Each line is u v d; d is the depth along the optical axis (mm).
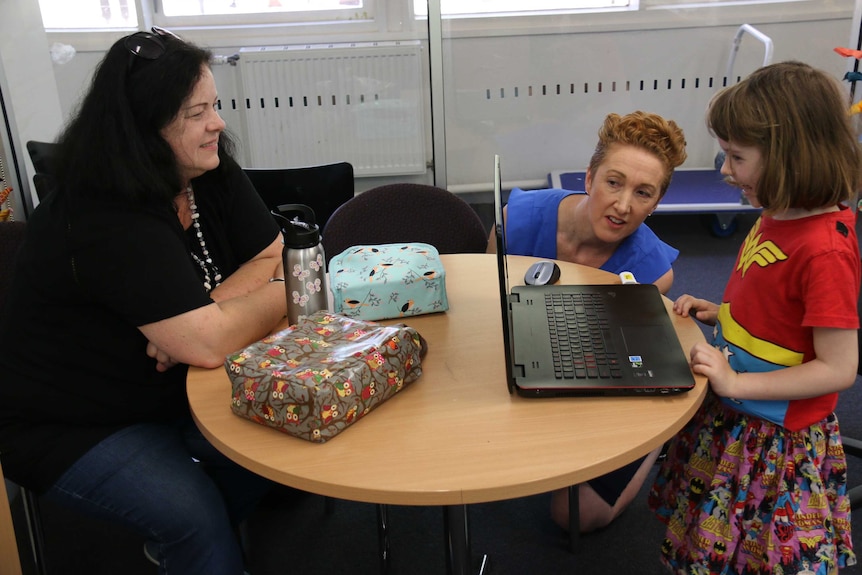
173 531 1253
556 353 1164
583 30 3467
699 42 3520
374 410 1089
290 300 1322
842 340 1084
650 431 1012
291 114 3607
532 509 1957
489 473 931
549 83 3559
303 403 1001
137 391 1362
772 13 3434
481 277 1613
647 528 1866
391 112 3615
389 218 1911
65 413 1319
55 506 1998
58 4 2834
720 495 1256
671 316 1407
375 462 963
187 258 1283
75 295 1280
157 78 1229
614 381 1097
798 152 1073
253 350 1111
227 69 3521
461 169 3701
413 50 3496
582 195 1811
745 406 1211
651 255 1717
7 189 2287
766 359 1176
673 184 3646
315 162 3709
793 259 1117
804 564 1186
